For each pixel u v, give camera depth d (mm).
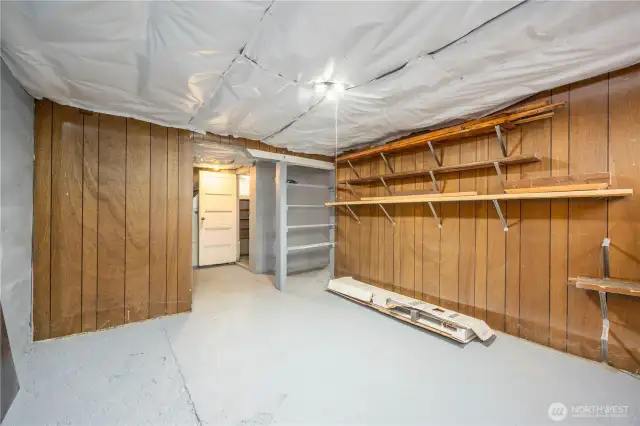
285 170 3492
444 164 2625
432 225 2725
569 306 1913
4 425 1302
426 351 1989
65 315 2174
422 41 1403
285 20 1250
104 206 2322
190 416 1365
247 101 2100
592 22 1265
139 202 2482
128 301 2436
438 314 2316
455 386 1596
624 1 1139
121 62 1578
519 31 1327
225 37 1363
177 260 2691
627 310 1702
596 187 1706
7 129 1684
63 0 1116
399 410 1412
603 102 1741
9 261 1713
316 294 3342
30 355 1889
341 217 3791
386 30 1322
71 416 1358
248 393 1534
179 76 1735
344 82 1816
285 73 1705
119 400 1471
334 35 1354
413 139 2576
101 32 1323
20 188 1857
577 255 1869
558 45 1434
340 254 3801
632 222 1661
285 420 1344
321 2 1144
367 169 3432
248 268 4773
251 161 4328
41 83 1823
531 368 1762
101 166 2307
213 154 3766
